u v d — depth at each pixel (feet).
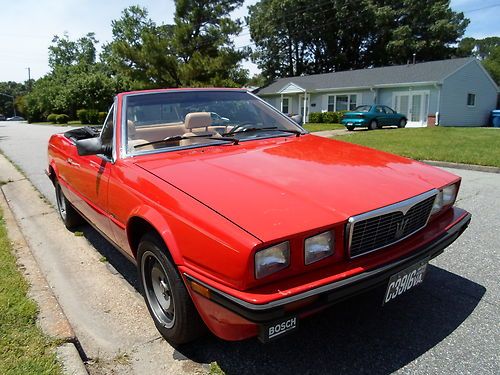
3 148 49.96
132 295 11.05
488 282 10.87
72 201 14.43
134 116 10.71
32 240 15.60
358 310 9.64
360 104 92.43
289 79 116.67
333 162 9.20
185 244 7.16
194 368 7.94
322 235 6.75
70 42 222.48
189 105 11.58
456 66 81.46
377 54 147.74
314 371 7.69
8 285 10.53
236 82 103.35
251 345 8.56
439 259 12.36
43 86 190.29
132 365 8.10
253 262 6.20
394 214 7.59
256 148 10.24
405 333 8.73
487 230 14.66
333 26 151.64
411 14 139.13
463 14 138.92
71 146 13.94
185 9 100.01
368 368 7.71
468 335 8.59
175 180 8.23
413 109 83.61
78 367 7.55
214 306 6.70
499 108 95.50
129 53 94.32
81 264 13.23
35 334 8.46
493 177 23.91
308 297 6.37
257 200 7.16
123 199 9.25
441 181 9.02
